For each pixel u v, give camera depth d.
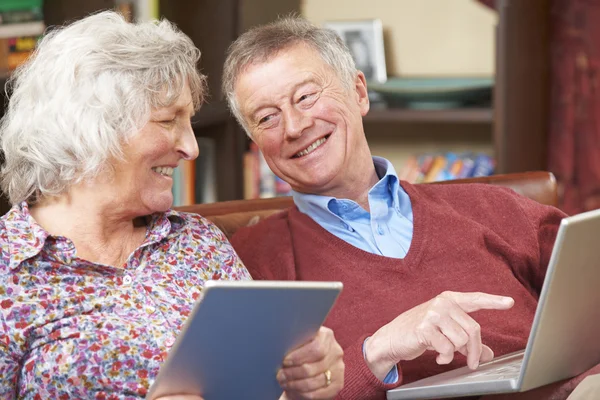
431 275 2.43
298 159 2.50
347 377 2.12
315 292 1.64
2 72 3.06
